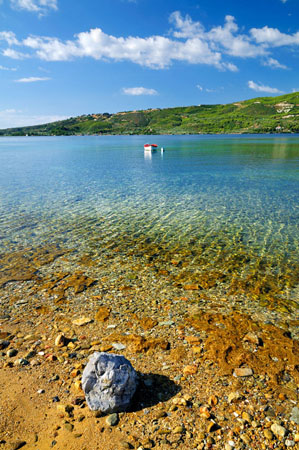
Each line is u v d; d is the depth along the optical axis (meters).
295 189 31.94
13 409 5.96
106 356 6.18
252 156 71.06
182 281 12.26
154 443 5.23
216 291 11.43
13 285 11.89
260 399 6.25
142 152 90.12
